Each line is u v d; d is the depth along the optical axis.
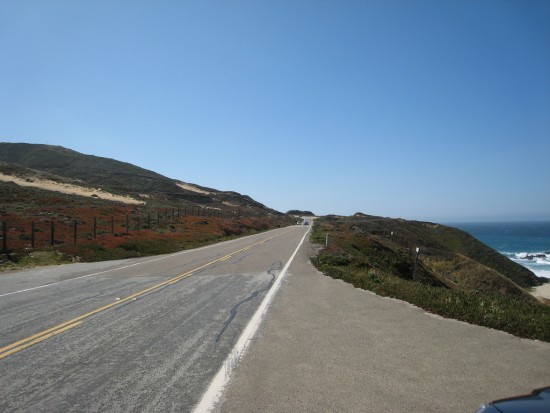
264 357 5.90
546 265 77.50
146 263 19.20
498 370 5.32
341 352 6.11
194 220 48.75
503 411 2.81
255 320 8.10
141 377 5.14
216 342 6.64
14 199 46.38
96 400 4.49
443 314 8.36
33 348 6.32
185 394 4.65
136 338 6.87
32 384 4.93
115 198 66.88
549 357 5.82
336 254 20.12
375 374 5.21
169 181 132.38
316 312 8.77
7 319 8.21
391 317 8.24
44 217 34.78
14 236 24.19
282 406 4.36
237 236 46.94
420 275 30.47
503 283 38.09
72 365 5.58
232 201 130.12
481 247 64.12
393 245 43.03
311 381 5.00
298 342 6.64
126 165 142.38
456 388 4.77
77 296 10.75
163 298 10.45
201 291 11.46
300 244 30.05
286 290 11.55
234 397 4.57
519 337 6.81
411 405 4.35
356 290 11.41
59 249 21.80
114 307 9.35
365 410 4.25
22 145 146.38
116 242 26.05
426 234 71.00
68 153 142.00
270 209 151.88
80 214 39.91
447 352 6.05
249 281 13.27
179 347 6.38
